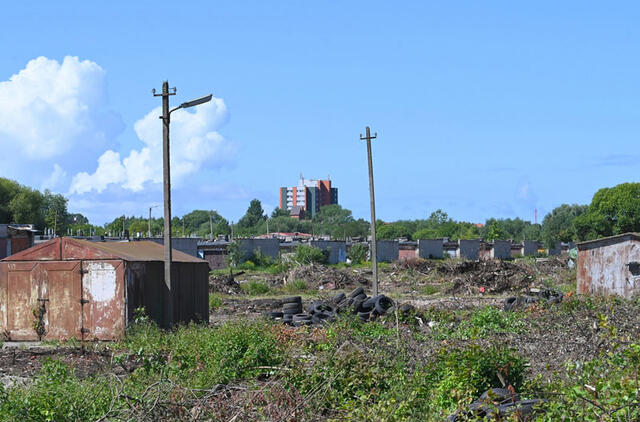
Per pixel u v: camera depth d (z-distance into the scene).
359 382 10.92
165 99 21.61
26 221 87.94
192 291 23.61
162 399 9.77
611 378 9.48
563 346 15.01
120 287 20.09
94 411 9.68
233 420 9.04
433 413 9.59
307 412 9.58
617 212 96.75
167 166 21.62
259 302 35.31
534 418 8.23
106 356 16.45
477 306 30.84
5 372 14.84
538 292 30.94
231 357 12.80
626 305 22.22
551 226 131.25
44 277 20.62
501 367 10.58
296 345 15.05
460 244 96.50
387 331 18.52
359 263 76.12
